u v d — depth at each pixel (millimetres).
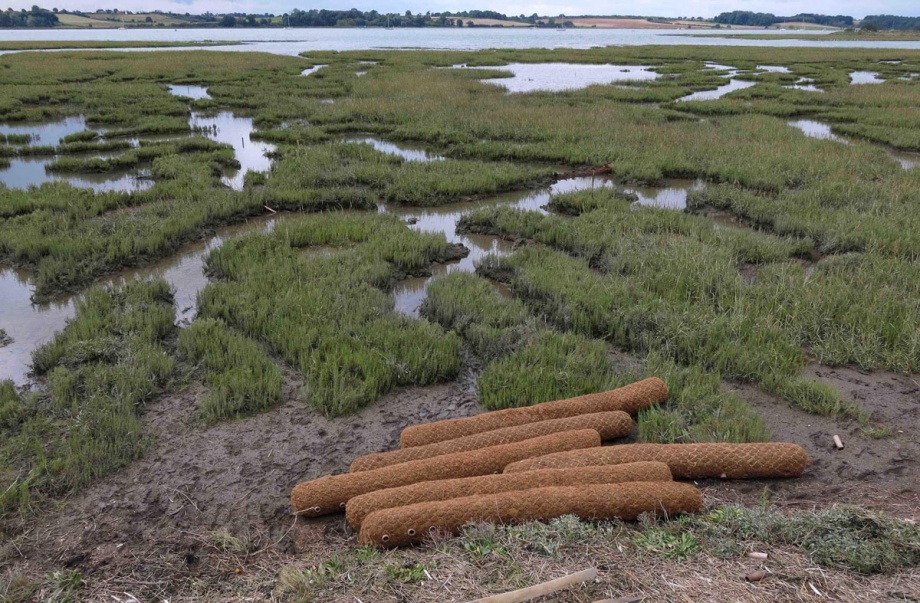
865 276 7992
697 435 5074
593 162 15117
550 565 3457
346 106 22297
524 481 4141
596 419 5039
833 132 19125
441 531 3834
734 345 6414
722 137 17062
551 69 39750
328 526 4211
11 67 34062
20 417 5352
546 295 7871
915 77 33625
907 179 12742
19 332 7191
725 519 3895
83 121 20906
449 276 8406
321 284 7965
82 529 4172
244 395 5691
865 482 4551
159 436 5207
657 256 8805
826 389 5625
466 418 5133
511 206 12336
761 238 9773
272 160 15656
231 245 9305
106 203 11508
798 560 3508
